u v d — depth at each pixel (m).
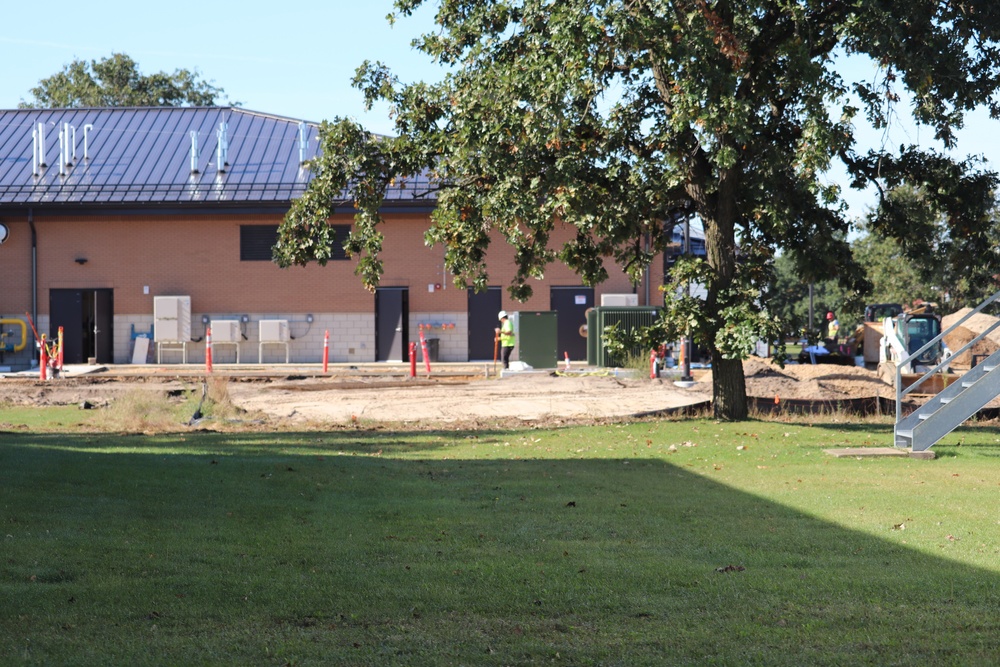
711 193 19.44
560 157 17.95
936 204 20.72
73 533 8.48
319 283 41.53
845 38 17.55
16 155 43.94
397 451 16.31
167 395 26.53
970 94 17.89
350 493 11.21
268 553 8.12
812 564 8.00
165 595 6.76
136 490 10.68
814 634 6.10
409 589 7.05
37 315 41.56
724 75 16.02
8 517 8.98
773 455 15.28
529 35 18.20
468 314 41.62
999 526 9.59
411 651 5.73
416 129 19.77
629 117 18.81
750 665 5.54
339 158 19.73
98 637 5.86
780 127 19.14
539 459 15.05
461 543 8.66
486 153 18.02
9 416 23.06
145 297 41.59
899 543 8.78
